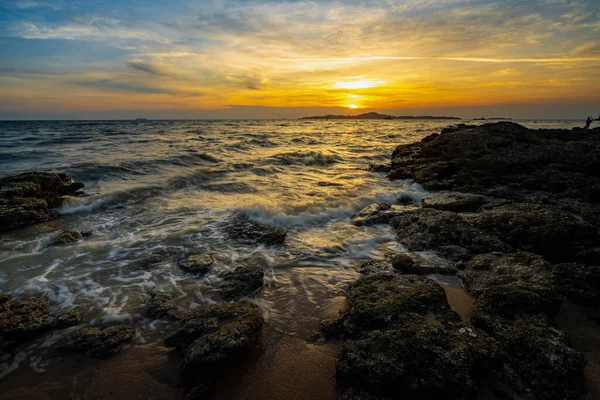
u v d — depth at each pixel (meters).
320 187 13.87
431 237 7.92
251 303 5.21
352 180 15.71
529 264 6.02
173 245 7.65
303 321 5.00
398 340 3.87
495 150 16.50
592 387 3.67
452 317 4.65
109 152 21.50
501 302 4.88
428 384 3.46
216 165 17.91
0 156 18.39
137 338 4.59
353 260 7.25
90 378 3.91
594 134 27.36
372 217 9.71
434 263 6.72
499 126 19.80
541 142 19.02
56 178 11.54
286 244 8.00
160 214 9.98
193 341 4.32
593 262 6.41
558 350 3.80
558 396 3.52
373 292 5.15
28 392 3.72
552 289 5.01
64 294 5.57
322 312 5.25
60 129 53.25
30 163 16.73
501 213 8.30
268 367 4.06
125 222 9.23
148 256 6.99
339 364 3.85
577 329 4.78
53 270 6.38
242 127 73.00
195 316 4.69
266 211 9.98
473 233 7.62
